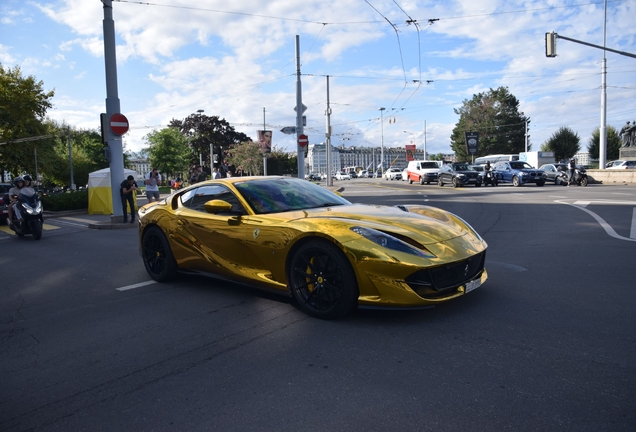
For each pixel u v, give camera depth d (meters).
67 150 60.66
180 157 54.91
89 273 6.45
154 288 5.35
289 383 2.79
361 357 3.11
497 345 3.21
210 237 4.80
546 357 2.99
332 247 3.78
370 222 3.97
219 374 2.97
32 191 10.78
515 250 6.77
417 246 3.68
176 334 3.75
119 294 5.17
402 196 20.58
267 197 4.77
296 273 4.06
